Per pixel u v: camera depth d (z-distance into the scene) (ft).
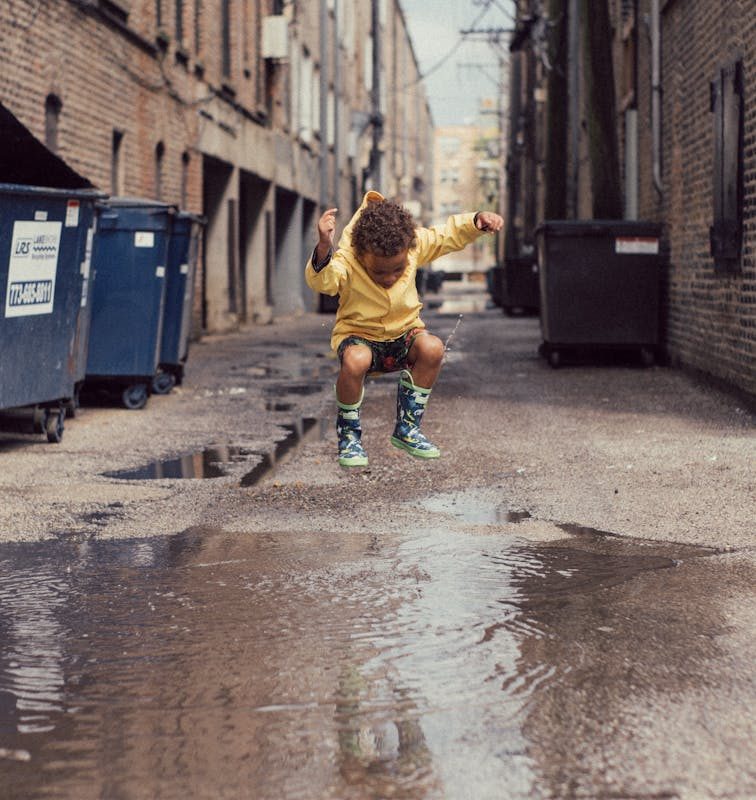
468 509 21.22
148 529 19.88
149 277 37.01
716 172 40.11
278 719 11.14
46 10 45.80
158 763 10.19
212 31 79.30
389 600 15.21
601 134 62.44
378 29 151.84
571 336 50.75
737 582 15.99
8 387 27.68
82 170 51.21
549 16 103.09
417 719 11.10
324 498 22.36
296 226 119.65
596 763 10.08
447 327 90.84
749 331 35.96
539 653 13.01
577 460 26.18
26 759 10.32
